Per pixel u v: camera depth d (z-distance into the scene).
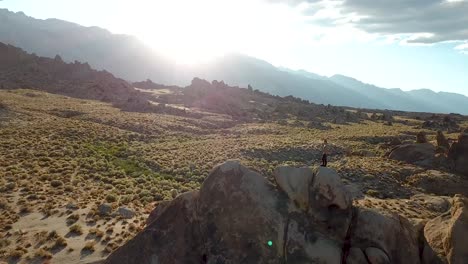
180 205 14.97
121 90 156.25
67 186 37.56
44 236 25.41
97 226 28.28
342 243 13.45
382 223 13.57
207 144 75.00
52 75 167.50
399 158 60.78
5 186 35.16
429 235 15.99
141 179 45.56
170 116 114.38
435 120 150.88
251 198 14.28
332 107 192.00
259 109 161.50
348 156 66.00
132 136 77.25
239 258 13.53
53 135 63.91
